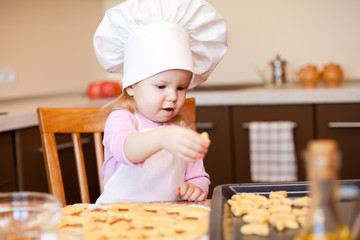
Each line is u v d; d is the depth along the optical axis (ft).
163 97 3.58
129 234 2.32
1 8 8.02
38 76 8.81
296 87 8.35
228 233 2.35
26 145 6.38
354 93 7.47
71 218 2.66
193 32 3.83
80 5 9.96
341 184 2.63
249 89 8.34
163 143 2.69
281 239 2.26
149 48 3.53
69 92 9.57
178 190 3.53
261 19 9.54
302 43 9.41
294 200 2.78
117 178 3.82
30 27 8.64
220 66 9.82
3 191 6.05
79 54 9.91
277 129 7.73
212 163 8.09
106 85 8.82
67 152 6.97
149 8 3.54
